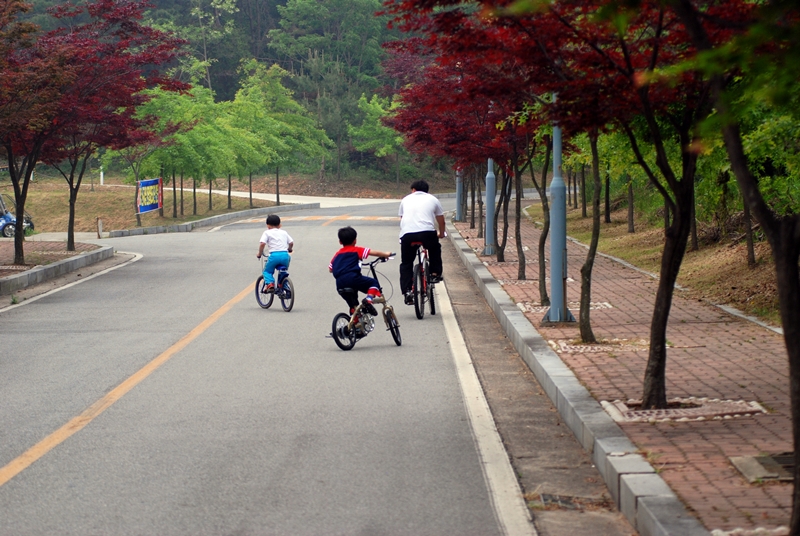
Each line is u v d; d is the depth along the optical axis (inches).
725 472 288.0
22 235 1127.6
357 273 590.2
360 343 613.6
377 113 3654.0
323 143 3863.2
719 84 248.7
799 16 177.8
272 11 5093.5
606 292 783.7
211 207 2620.6
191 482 315.9
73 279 1035.9
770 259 789.2
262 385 480.1
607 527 271.0
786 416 361.4
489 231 1157.1
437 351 578.6
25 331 673.0
